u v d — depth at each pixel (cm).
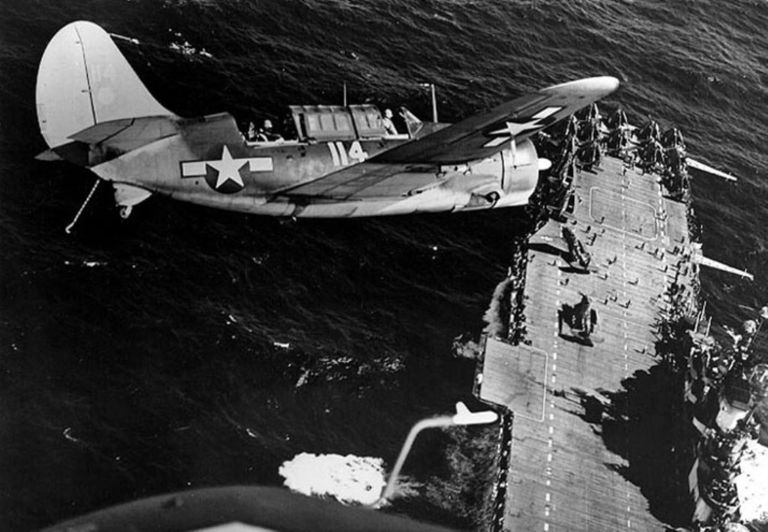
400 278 4494
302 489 3341
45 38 5150
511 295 4503
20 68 4869
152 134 3850
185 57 5381
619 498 3625
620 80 6575
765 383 3766
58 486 3125
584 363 4256
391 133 4375
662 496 3678
